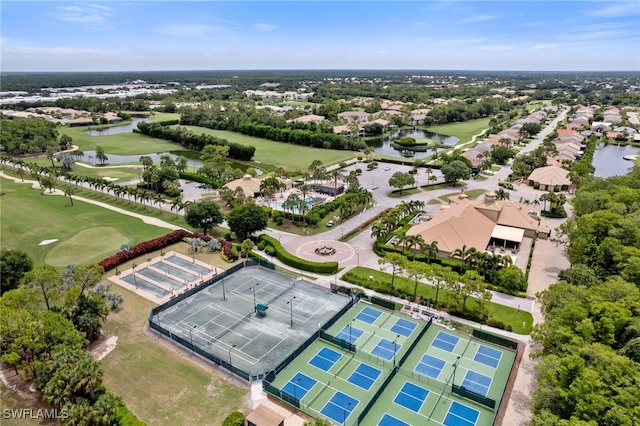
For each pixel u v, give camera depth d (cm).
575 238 10056
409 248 10744
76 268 8112
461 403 6322
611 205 11112
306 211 14338
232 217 11800
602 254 9119
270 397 6419
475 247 11194
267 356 7362
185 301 9144
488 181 18638
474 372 6988
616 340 6356
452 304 8456
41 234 12625
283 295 9419
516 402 6275
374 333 8062
